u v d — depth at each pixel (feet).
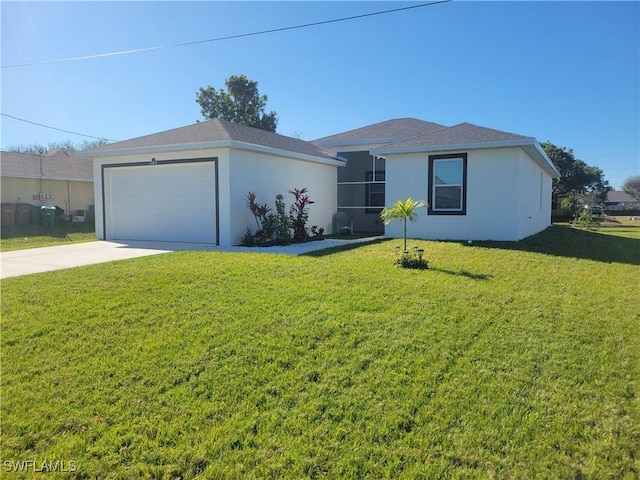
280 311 15.98
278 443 8.61
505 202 34.83
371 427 9.07
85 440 8.79
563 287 19.92
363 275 21.83
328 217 52.01
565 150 129.18
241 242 37.96
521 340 13.37
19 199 66.18
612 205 211.61
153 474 7.80
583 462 7.95
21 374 11.53
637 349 12.74
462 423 9.16
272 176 41.88
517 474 7.64
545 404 9.82
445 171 36.99
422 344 13.05
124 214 43.50
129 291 18.88
